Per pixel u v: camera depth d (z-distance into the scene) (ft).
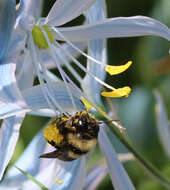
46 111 0.82
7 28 0.70
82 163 0.81
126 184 0.82
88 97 0.80
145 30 0.77
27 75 0.77
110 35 0.77
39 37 0.75
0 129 0.72
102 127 0.82
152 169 0.83
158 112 0.94
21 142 0.95
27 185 0.80
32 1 0.73
